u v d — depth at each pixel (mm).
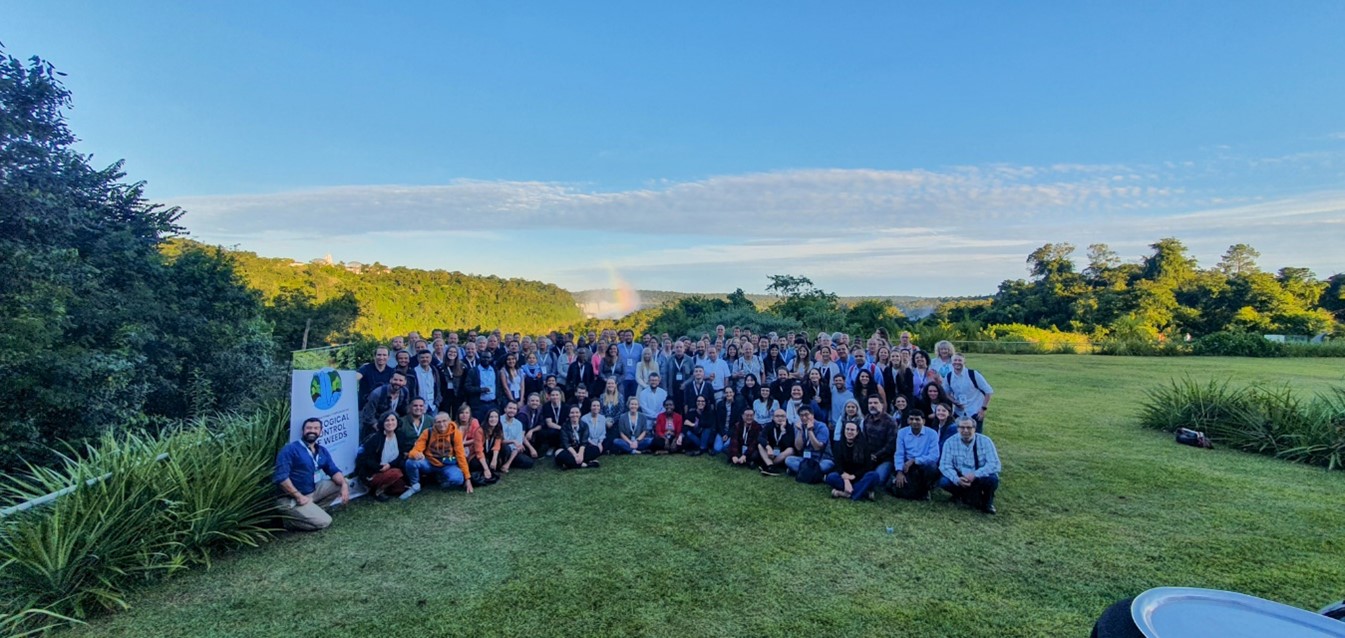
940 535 4711
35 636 3285
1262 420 7656
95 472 4156
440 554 4387
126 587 3803
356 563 4234
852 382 7309
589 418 7230
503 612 3549
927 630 3316
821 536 4703
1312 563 4156
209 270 16500
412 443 5879
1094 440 8156
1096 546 4480
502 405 7387
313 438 4996
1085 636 3242
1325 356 24156
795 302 29156
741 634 3289
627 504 5500
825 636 3262
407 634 3316
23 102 9242
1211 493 5773
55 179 9688
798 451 6516
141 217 13688
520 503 5543
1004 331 32406
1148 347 25562
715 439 7422
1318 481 6195
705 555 4352
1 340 8086
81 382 9125
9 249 8398
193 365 14188
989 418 9844
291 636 3307
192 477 4527
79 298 10133
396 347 6445
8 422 8234
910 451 5668
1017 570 4078
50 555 3471
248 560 4281
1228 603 1698
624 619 3459
